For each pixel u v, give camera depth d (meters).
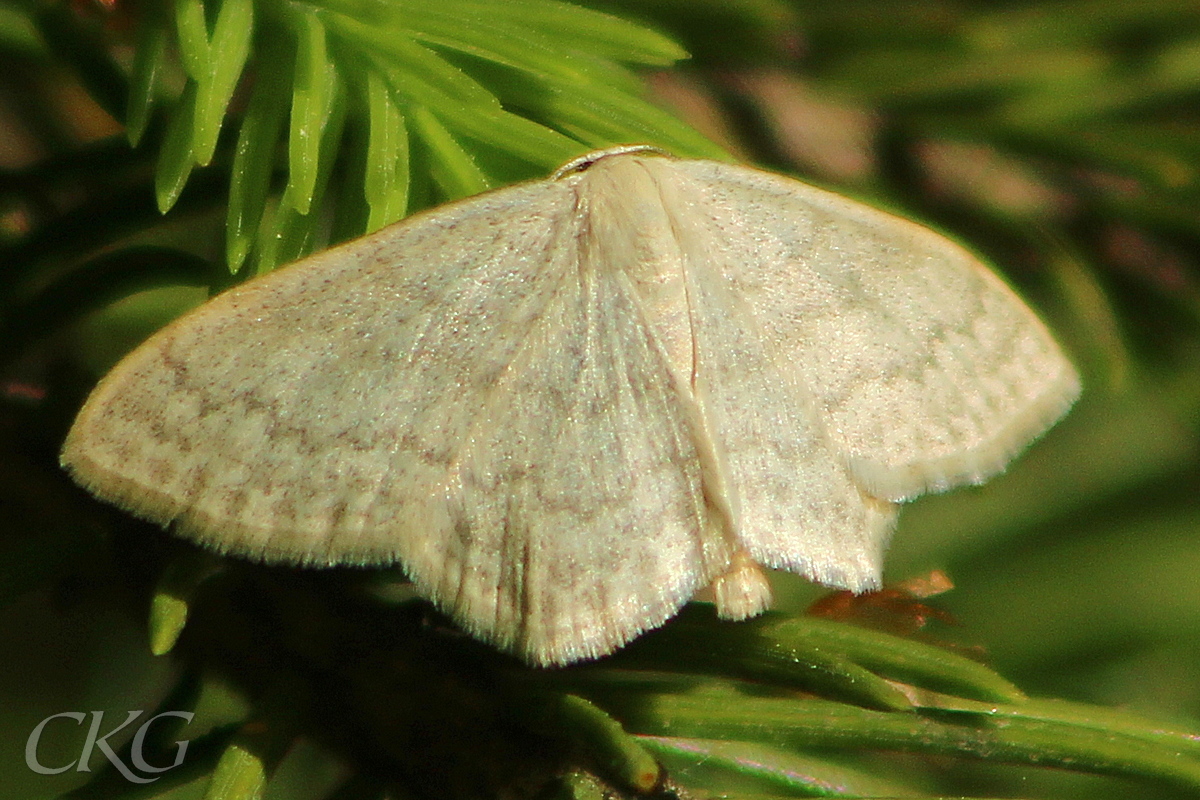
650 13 0.19
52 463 0.18
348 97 0.18
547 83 0.18
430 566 0.18
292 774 0.20
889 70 0.19
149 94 0.18
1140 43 0.19
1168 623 0.20
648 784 0.17
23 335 0.18
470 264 0.18
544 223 0.18
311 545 0.18
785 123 0.19
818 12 0.19
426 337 0.18
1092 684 0.20
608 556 0.18
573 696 0.18
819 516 0.18
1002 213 0.19
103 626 0.20
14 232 0.19
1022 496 0.21
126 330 0.20
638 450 0.18
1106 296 0.19
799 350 0.19
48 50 0.19
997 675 0.18
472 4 0.18
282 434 0.18
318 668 0.18
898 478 0.18
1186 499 0.20
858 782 0.18
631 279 0.19
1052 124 0.19
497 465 0.18
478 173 0.18
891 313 0.19
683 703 0.18
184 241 0.20
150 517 0.18
